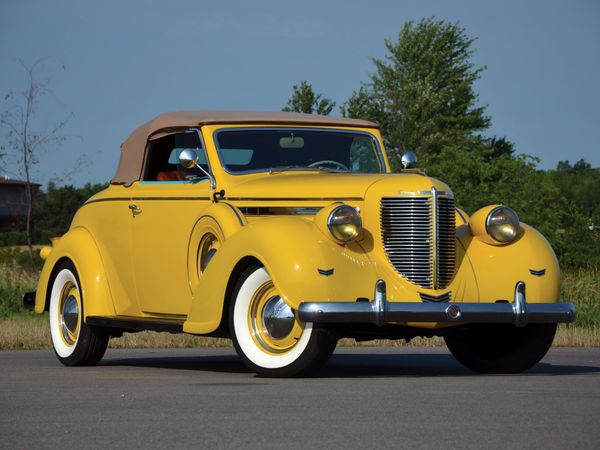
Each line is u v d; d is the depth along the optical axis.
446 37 82.12
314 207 10.34
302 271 9.36
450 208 10.16
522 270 10.24
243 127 11.50
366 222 10.10
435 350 15.75
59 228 85.62
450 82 82.31
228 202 10.83
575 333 18.36
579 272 26.50
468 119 81.12
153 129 11.93
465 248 10.36
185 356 14.48
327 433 6.09
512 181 46.72
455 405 7.27
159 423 6.53
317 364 9.54
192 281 11.01
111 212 12.41
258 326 9.87
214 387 8.68
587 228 46.44
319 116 12.28
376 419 6.62
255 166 11.38
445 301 9.97
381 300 9.44
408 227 9.98
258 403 7.45
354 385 8.75
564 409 7.05
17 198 94.81
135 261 11.93
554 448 5.57
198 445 5.75
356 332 9.91
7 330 17.59
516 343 10.89
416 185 10.05
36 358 13.74
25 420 6.70
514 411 6.96
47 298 13.34
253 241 9.73
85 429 6.32
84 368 11.85
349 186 10.30
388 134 76.75
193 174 11.43
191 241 11.02
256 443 5.79
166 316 11.54
